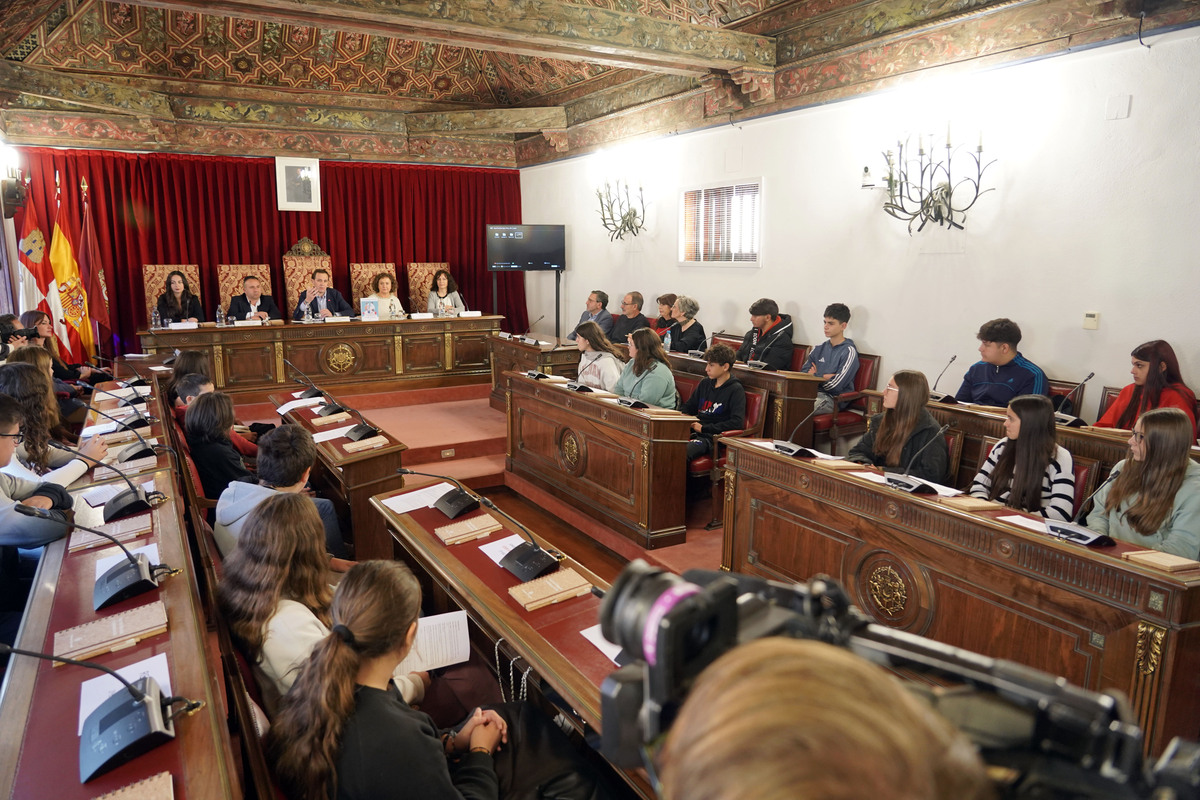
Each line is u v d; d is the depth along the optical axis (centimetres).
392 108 913
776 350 606
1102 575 206
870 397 551
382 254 952
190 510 301
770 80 609
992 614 235
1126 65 412
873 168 551
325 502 336
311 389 536
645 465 395
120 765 130
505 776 178
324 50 830
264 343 745
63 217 763
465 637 229
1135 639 200
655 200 768
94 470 309
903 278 543
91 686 154
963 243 503
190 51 781
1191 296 398
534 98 925
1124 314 427
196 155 832
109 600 189
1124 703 48
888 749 33
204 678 155
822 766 31
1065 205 447
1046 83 448
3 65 603
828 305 601
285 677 182
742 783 32
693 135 713
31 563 301
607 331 782
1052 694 49
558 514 473
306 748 140
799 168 610
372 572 153
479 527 265
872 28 535
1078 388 429
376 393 789
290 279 883
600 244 862
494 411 739
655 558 393
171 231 830
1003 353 453
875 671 39
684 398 572
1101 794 46
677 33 554
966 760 37
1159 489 250
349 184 916
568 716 203
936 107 506
